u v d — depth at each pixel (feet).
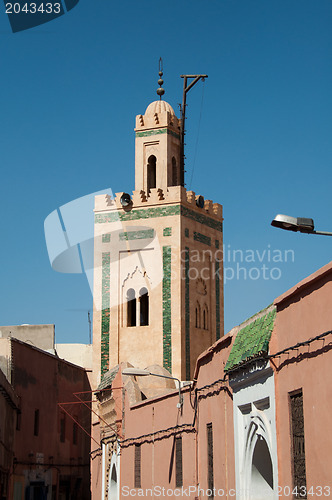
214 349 63.16
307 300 43.75
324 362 41.06
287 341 46.78
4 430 100.17
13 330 154.71
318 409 41.73
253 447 53.67
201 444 68.03
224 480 59.72
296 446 45.42
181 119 148.97
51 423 127.75
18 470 111.86
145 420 90.27
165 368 137.90
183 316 139.44
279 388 47.83
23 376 116.26
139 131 147.23
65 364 136.77
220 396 61.36
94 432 124.98
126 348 141.49
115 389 103.76
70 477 135.85
